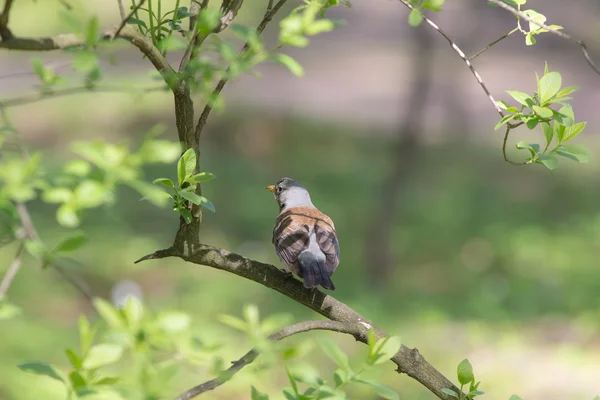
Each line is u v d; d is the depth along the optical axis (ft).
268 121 96.68
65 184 7.28
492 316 52.90
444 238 69.82
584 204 79.97
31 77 98.17
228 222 72.95
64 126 91.35
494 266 64.03
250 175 84.74
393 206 57.31
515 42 119.75
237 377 8.36
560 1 123.85
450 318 52.19
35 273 51.49
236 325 8.22
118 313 7.23
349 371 8.50
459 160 90.33
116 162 6.88
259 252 66.18
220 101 8.56
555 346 47.65
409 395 38.32
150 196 6.86
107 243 60.23
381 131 98.73
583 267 63.21
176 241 13.37
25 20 100.27
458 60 83.41
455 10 83.05
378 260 57.52
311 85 115.14
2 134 7.30
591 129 95.20
